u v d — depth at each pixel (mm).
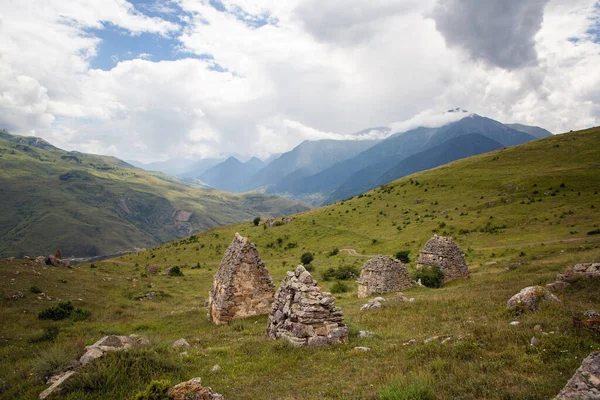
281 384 12086
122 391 10633
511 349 12086
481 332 14484
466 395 9117
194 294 49219
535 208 92625
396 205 134625
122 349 13195
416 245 85750
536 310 17000
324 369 13188
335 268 72938
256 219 153750
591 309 15250
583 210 81500
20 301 31281
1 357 17891
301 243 116438
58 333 23469
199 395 9906
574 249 47188
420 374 10773
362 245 100500
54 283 39812
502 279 32312
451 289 32375
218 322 26031
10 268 41281
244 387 11977
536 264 38062
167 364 13008
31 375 12328
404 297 28609
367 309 25875
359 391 10727
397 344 15305
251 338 18938
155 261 111125
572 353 10945
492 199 111938
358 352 14570
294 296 18000
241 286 26203
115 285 47469
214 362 14586
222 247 122938
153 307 37250
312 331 16422
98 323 28422
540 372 9977
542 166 135625
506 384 9516
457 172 157250
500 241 73000
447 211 112312
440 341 14539
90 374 11102
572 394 7621
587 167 120250
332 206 157750
